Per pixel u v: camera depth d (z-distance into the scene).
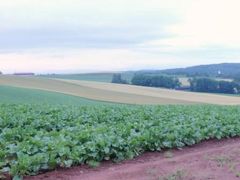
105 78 108.88
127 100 55.81
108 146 10.63
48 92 55.78
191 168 10.25
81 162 9.91
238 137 16.12
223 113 20.97
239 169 10.35
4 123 15.41
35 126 15.46
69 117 17.81
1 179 8.27
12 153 9.70
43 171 9.13
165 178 9.19
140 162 10.91
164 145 12.45
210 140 14.88
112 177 9.12
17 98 44.81
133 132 12.35
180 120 16.41
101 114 18.86
